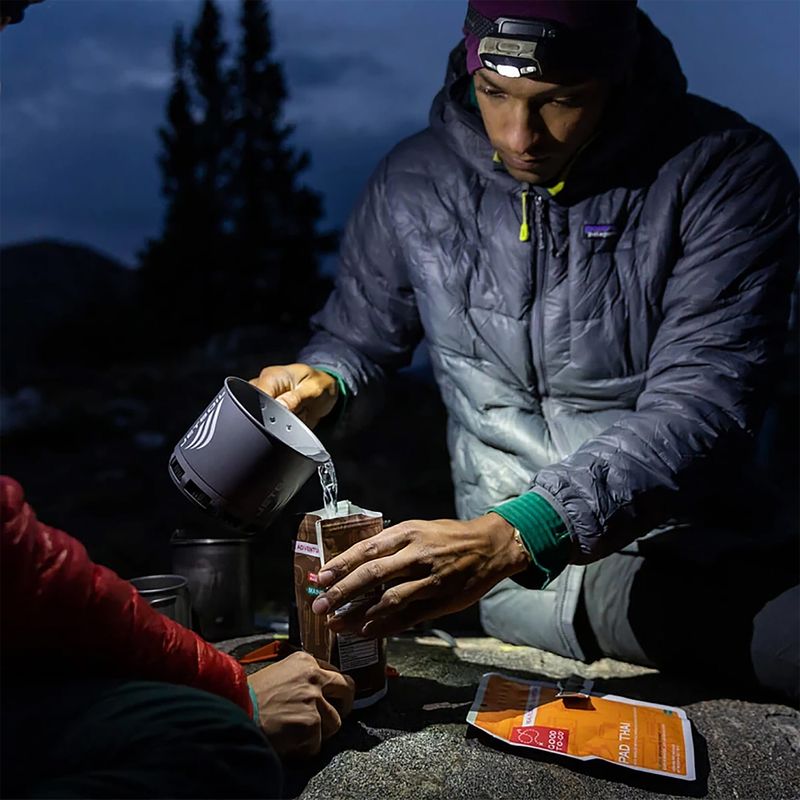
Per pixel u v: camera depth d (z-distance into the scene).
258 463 1.74
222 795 1.18
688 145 2.15
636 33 2.02
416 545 1.66
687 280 2.12
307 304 13.72
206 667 1.39
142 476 6.00
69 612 1.21
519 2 1.86
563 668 2.20
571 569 2.17
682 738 1.76
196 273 13.57
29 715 1.20
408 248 2.32
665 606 2.09
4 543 1.15
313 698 1.64
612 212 2.14
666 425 1.93
